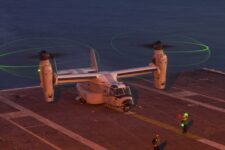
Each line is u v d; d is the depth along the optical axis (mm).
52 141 140875
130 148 135875
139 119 164000
